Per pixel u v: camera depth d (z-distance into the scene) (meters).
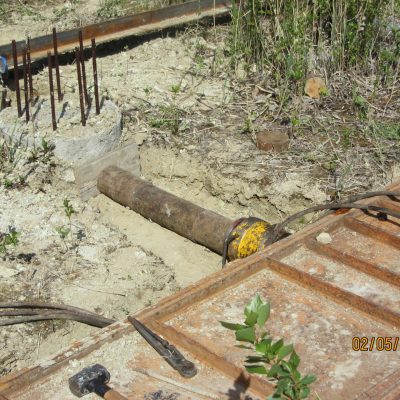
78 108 3.86
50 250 3.15
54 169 3.59
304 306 2.22
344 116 3.96
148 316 2.12
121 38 4.71
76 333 2.73
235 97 4.20
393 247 2.55
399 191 2.83
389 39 4.54
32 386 1.93
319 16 4.32
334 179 3.43
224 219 3.19
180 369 1.95
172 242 3.36
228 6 4.83
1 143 3.71
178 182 3.73
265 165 3.57
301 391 1.54
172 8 4.66
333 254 2.46
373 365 1.98
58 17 5.17
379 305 2.18
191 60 4.59
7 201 3.42
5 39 4.86
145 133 3.87
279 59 4.23
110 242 3.25
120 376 1.96
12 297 2.85
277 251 2.45
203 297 2.25
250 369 1.55
